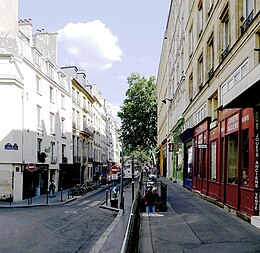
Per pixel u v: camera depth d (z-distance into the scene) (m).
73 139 42.31
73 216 17.52
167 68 43.22
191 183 21.02
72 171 40.03
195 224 9.15
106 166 60.81
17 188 26.39
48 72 33.38
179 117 29.09
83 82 50.50
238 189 10.29
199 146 15.42
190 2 22.84
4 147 25.97
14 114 26.30
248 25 9.74
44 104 31.94
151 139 61.59
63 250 9.67
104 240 11.11
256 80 6.36
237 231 8.16
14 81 26.19
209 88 15.93
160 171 53.75
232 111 11.09
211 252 6.32
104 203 24.14
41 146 31.22
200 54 18.39
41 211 19.91
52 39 39.03
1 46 26.34
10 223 15.05
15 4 27.11
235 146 10.97
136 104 61.28
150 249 6.60
